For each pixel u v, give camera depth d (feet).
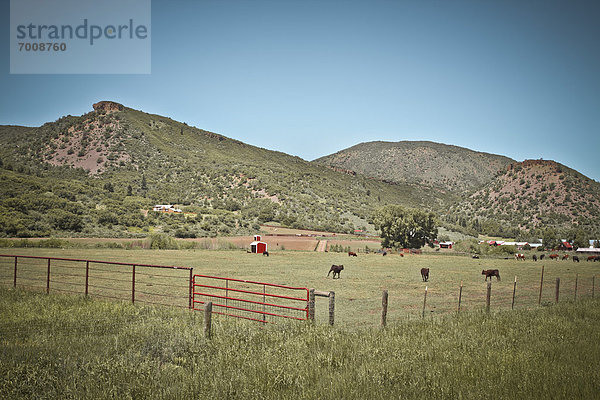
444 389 20.72
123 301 50.31
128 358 25.72
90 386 21.09
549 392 20.45
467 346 30.09
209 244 235.81
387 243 298.15
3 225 235.61
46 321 36.81
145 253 183.73
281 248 260.83
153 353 27.66
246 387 20.90
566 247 433.07
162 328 34.58
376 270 133.69
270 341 31.27
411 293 78.64
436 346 29.73
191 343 29.32
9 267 103.35
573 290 85.15
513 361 25.81
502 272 138.00
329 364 25.02
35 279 79.56
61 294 53.93
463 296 74.64
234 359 25.76
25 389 21.02
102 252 177.99
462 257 232.32
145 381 21.83
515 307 59.77
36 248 182.70
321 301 66.28
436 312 56.70
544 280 109.29
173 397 20.08
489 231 611.06
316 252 242.58
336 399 19.58
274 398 19.79
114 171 623.36
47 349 27.43
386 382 21.85
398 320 48.85
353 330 40.11
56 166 640.99
